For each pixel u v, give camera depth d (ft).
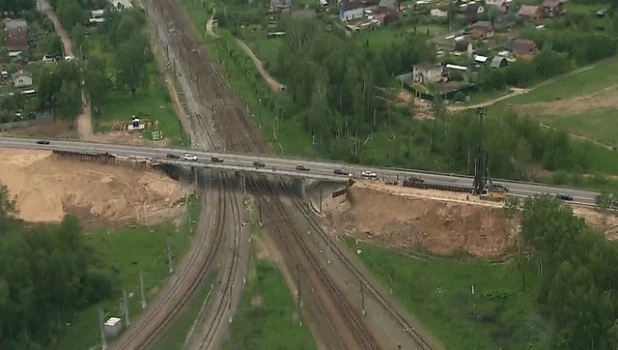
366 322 469.16
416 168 637.71
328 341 451.94
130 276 526.98
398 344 447.42
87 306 492.54
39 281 454.40
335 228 577.43
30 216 601.21
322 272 523.29
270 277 519.19
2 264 446.19
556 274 426.10
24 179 627.87
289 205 611.47
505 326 459.32
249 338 456.45
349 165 637.71
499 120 645.92
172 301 497.05
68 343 458.09
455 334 455.63
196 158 649.61
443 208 546.26
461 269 519.60
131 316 482.69
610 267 412.98
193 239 572.10
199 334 463.42
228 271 529.45
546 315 456.45
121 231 588.09
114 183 628.69
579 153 645.10
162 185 631.97
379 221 566.36
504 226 526.98
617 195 529.04
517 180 597.11
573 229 448.65
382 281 512.22
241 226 584.81
